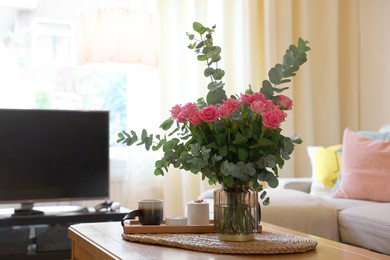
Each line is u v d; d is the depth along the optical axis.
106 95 3.96
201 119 1.58
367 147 3.10
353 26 4.49
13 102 3.70
